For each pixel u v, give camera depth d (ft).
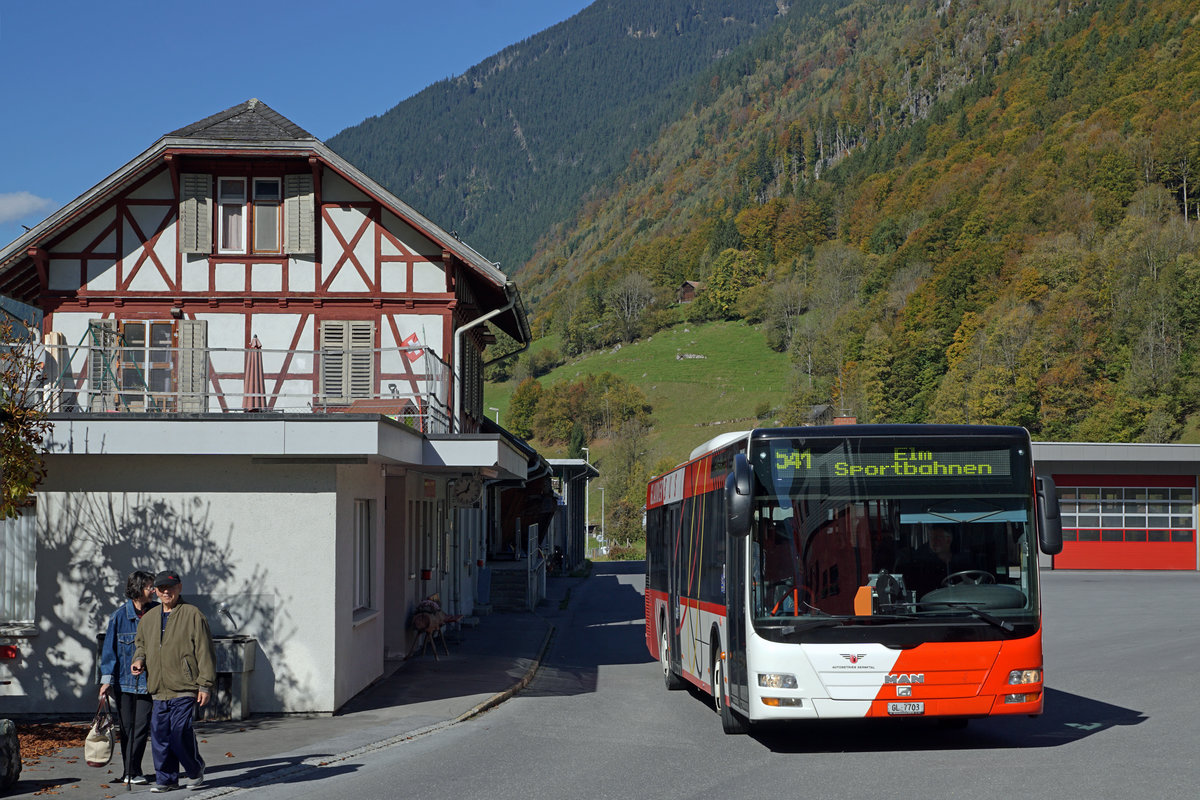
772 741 39.93
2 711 46.42
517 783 32.50
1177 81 487.20
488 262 76.79
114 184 76.38
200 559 46.80
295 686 46.50
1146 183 434.71
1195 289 335.88
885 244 561.02
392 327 77.25
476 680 57.21
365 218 77.82
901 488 37.01
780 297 594.65
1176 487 158.92
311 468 47.09
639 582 156.87
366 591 56.18
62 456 46.85
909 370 403.34
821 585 36.35
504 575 106.22
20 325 52.01
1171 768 32.71
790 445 37.40
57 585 46.73
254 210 77.77
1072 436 331.36
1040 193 451.12
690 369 594.24
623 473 405.39
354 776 34.19
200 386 54.44
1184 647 69.41
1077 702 48.29
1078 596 113.50
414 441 53.57
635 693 55.31
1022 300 380.99
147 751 38.40
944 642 35.78
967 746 37.88
